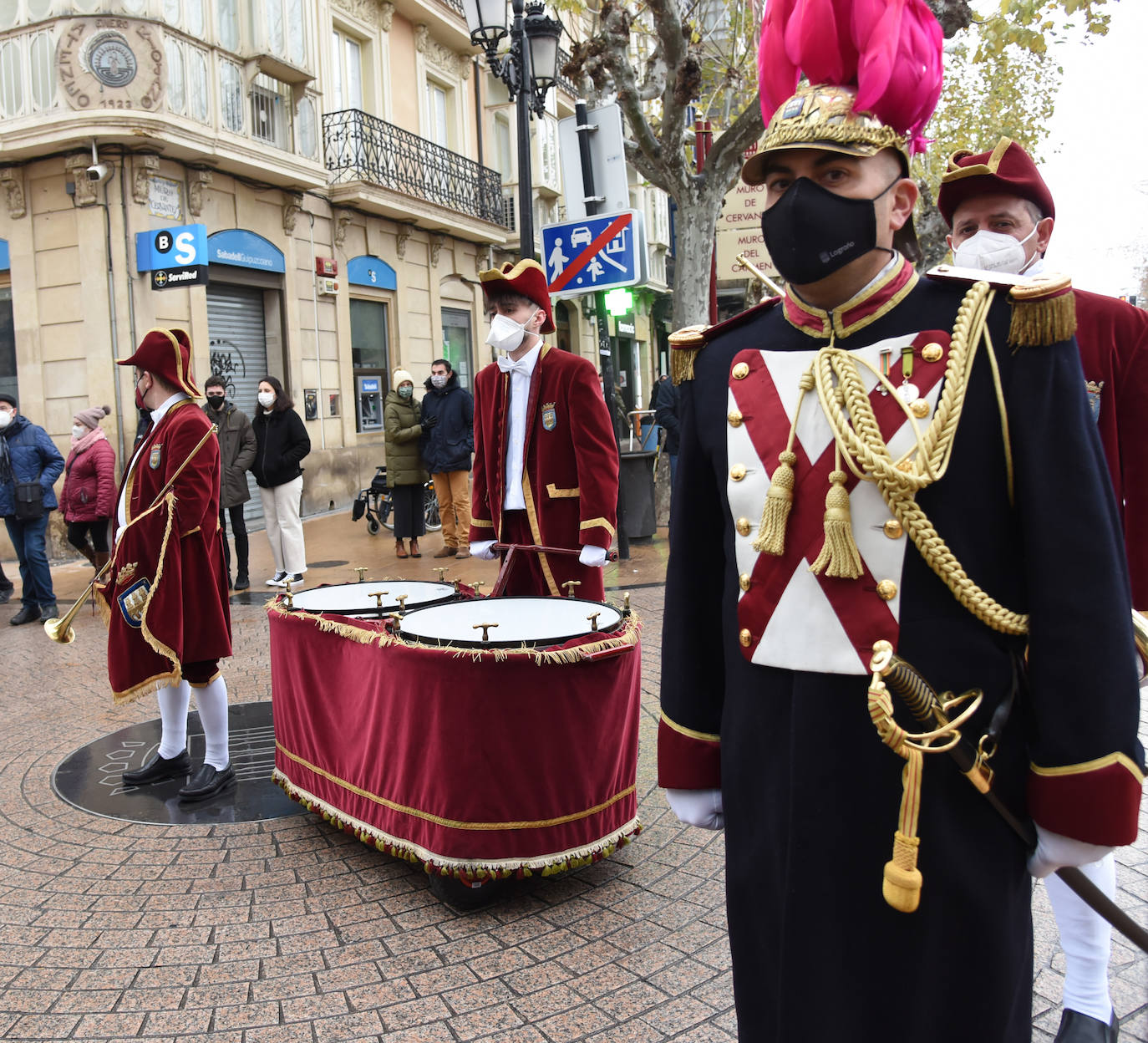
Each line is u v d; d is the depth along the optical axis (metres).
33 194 12.39
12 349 12.95
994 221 2.51
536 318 4.06
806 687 1.47
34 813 4.11
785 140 1.45
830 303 1.52
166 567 3.98
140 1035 2.55
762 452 1.54
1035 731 1.39
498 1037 2.49
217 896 3.31
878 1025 1.43
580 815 3.15
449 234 19.00
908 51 1.46
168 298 12.73
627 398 29.97
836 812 1.44
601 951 2.87
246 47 13.34
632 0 12.15
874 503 1.43
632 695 3.34
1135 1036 2.39
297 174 14.16
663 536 11.34
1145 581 2.47
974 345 1.39
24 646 7.38
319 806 3.68
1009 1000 1.42
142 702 5.76
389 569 10.01
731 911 1.63
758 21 12.05
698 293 11.81
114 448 12.12
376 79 17.08
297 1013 2.62
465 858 3.05
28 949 3.00
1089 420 1.37
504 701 3.01
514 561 4.14
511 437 4.20
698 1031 2.47
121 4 11.60
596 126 7.66
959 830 1.41
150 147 12.13
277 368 14.86
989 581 1.41
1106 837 1.30
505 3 8.24
